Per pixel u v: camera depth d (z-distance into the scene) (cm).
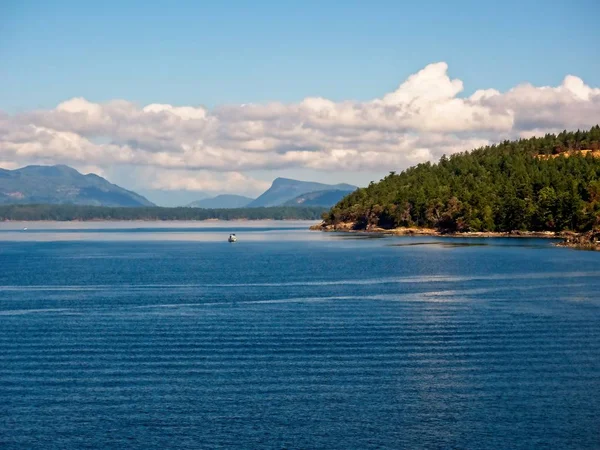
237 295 13562
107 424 5959
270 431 5812
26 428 5878
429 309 11506
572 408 6275
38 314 11338
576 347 8550
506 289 14062
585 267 18338
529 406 6338
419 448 5478
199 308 11844
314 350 8469
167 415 6162
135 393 6762
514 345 8675
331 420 6034
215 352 8388
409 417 6091
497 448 5472
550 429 5816
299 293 13775
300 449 5478
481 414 6147
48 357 8181
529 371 7456
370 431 5803
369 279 16300
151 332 9631
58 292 14362
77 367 7719
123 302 12694
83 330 9825
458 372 7444
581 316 10681
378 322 10281
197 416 6141
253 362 7894
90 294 13950
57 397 6644
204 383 7081
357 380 7162
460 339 9050
